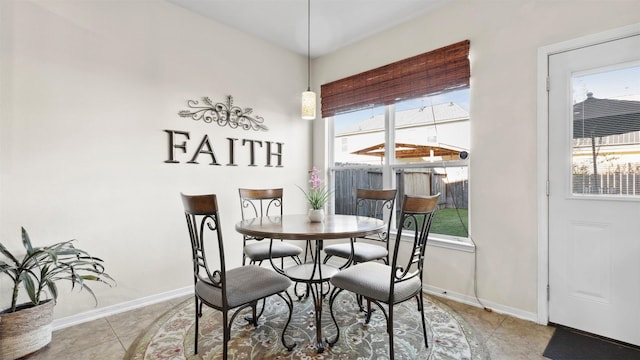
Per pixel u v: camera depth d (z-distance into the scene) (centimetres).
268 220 225
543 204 211
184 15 270
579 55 198
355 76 331
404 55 292
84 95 217
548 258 210
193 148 275
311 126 383
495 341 190
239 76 310
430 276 273
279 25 301
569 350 179
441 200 279
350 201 355
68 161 211
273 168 340
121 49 234
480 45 242
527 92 218
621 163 187
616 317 187
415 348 182
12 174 192
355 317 222
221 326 210
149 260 249
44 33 202
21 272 177
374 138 331
